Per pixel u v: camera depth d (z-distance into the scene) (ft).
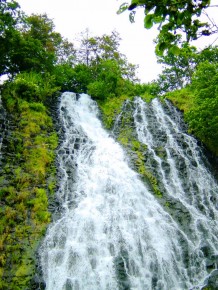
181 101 74.79
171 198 47.75
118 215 42.11
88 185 47.01
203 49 16.08
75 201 43.29
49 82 71.97
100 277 33.86
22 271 32.48
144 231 40.29
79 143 57.16
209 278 35.45
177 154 56.54
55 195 43.29
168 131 65.16
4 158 46.34
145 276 35.17
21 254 34.06
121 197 45.80
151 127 66.23
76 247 36.58
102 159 53.88
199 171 54.54
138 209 44.14
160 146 59.72
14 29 71.41
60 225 38.75
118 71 87.45
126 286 33.55
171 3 14.29
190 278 36.17
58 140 55.93
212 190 51.88
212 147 60.59
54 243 36.42
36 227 37.70
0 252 33.60
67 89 82.07
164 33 15.31
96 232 39.09
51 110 64.75
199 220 43.80
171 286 35.06
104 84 78.89
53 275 33.12
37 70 74.28
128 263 35.68
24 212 38.93
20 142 50.67
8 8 68.85
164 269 36.47
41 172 45.98
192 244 39.78
